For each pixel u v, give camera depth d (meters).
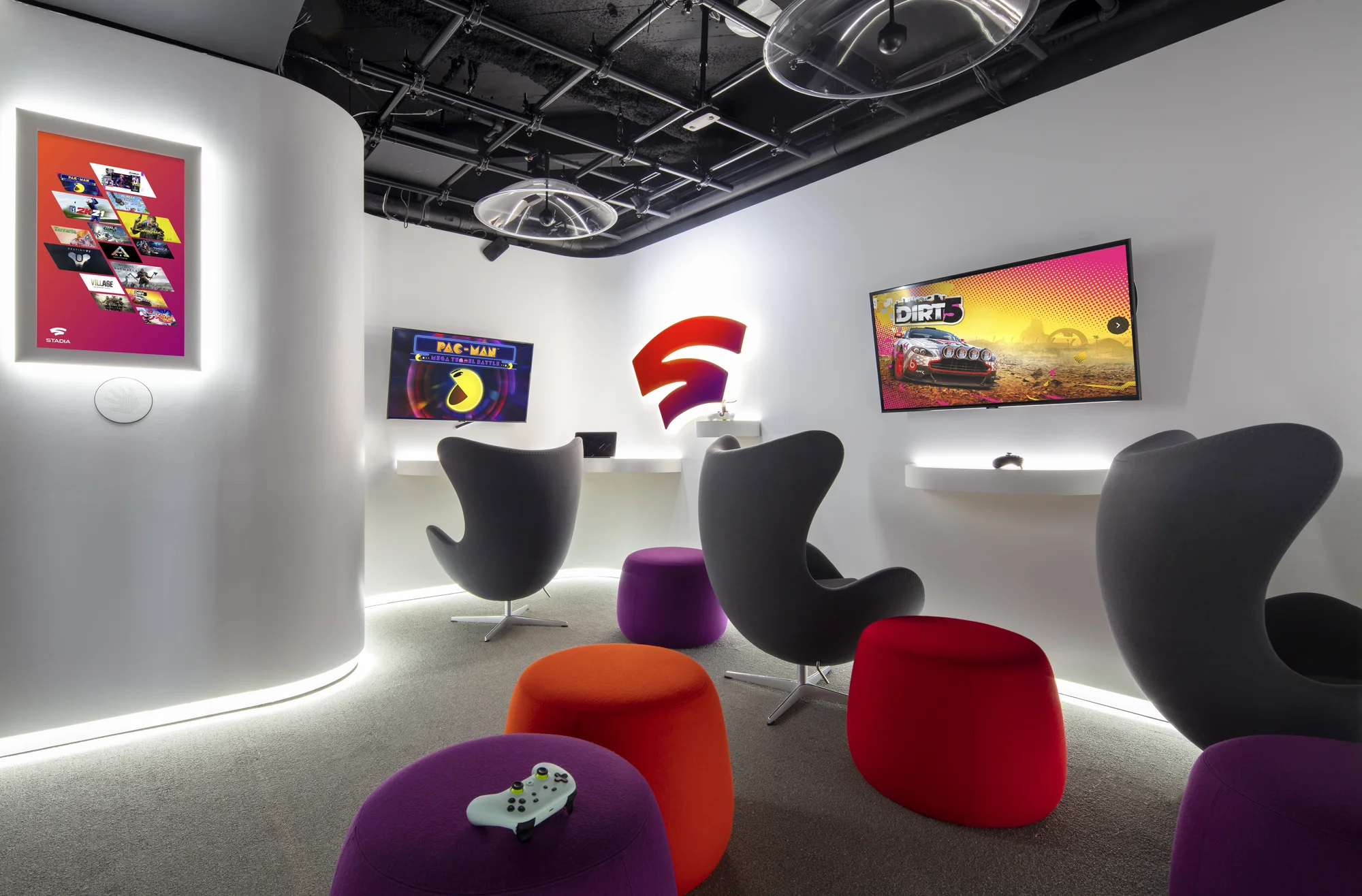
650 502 5.39
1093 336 2.94
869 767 2.18
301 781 2.25
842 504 4.02
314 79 3.43
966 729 1.96
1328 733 1.64
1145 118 2.83
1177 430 2.47
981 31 1.92
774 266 4.44
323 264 3.05
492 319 5.34
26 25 2.43
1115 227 2.92
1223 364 2.63
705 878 1.74
